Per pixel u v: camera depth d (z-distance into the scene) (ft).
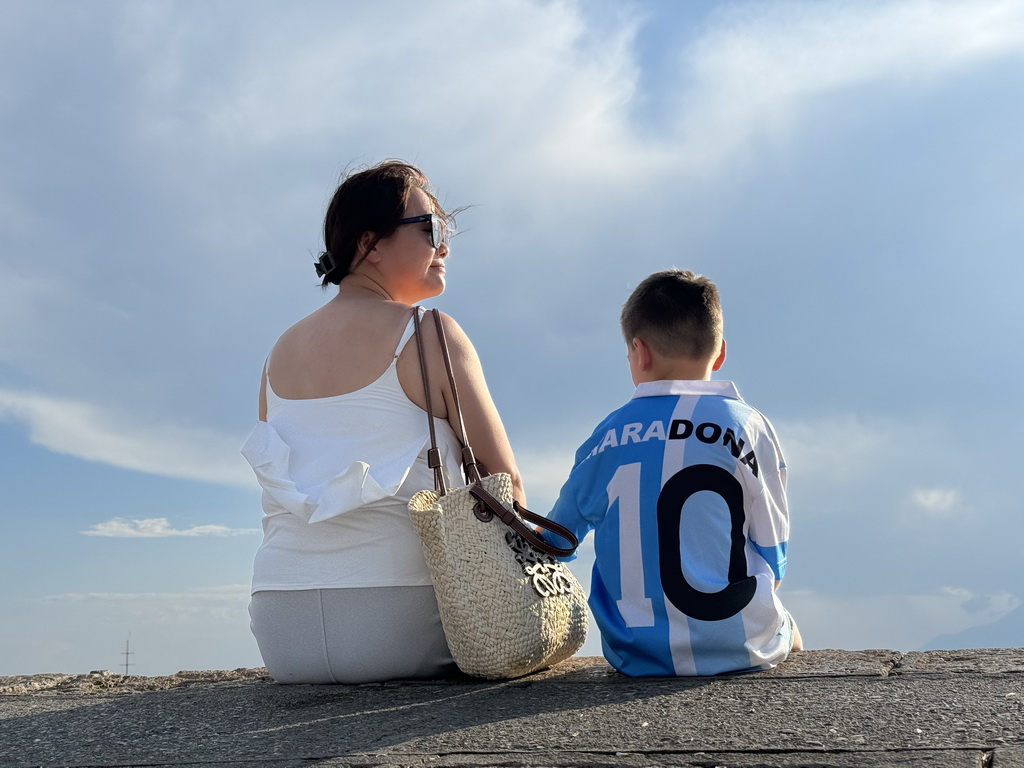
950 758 5.86
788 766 5.90
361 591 9.11
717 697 7.71
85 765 6.95
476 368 9.79
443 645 9.41
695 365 9.61
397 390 9.48
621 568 8.88
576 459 9.68
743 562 8.80
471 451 9.55
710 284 9.83
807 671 8.61
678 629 8.57
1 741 7.82
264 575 9.43
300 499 8.96
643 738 6.63
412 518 8.82
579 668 9.75
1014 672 8.27
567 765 6.14
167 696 9.42
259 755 6.86
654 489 8.83
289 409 9.74
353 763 6.47
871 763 5.86
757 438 9.05
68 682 11.43
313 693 9.02
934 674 8.28
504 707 7.84
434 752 6.59
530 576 8.94
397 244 10.10
